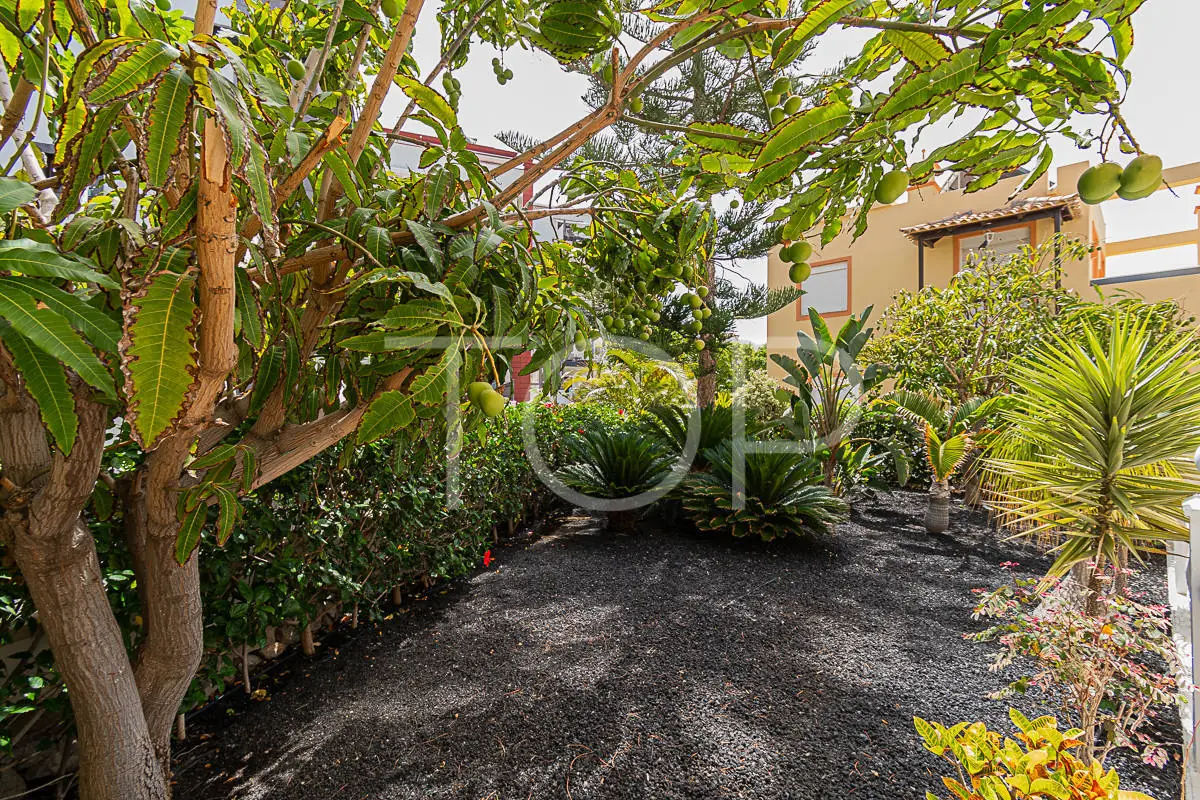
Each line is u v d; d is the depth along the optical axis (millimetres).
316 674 2510
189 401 702
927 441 5051
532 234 1335
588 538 4859
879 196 983
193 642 1421
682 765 1896
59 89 1062
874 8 883
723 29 1096
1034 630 1726
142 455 1720
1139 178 751
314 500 2549
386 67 884
